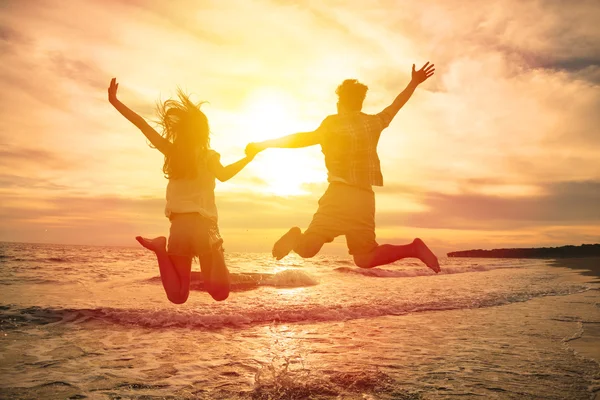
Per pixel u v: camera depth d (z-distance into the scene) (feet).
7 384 16.37
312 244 11.64
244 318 30.30
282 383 16.67
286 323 29.45
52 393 15.48
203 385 16.53
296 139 11.85
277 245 11.71
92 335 25.35
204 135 13.19
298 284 55.77
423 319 31.14
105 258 112.57
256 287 51.60
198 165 13.12
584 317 31.73
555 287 53.06
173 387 16.29
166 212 13.33
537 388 15.96
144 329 27.14
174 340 24.43
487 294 45.16
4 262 83.71
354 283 58.44
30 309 31.40
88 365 19.15
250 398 15.19
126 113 12.85
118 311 31.53
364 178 11.65
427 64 12.38
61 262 89.71
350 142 11.55
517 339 24.39
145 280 55.77
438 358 20.21
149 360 20.13
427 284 57.62
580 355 20.74
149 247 13.55
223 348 22.57
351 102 11.99
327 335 25.81
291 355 21.01
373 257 11.97
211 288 13.48
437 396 15.15
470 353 21.17
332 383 16.65
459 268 99.86
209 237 13.20
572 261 148.46
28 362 19.49
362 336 25.50
